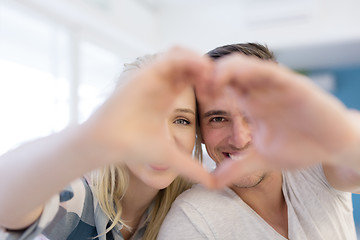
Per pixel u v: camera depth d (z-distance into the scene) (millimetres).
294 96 272
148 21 4008
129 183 821
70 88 2982
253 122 309
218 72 274
